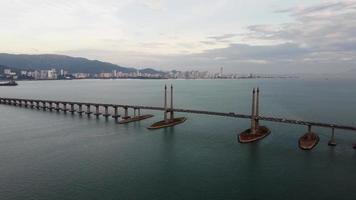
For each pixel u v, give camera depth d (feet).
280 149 297.53
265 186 210.38
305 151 289.74
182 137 351.87
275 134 359.05
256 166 249.14
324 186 209.46
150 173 234.17
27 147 307.17
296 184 213.46
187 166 249.75
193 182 217.36
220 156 276.41
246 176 227.81
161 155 279.90
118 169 242.58
